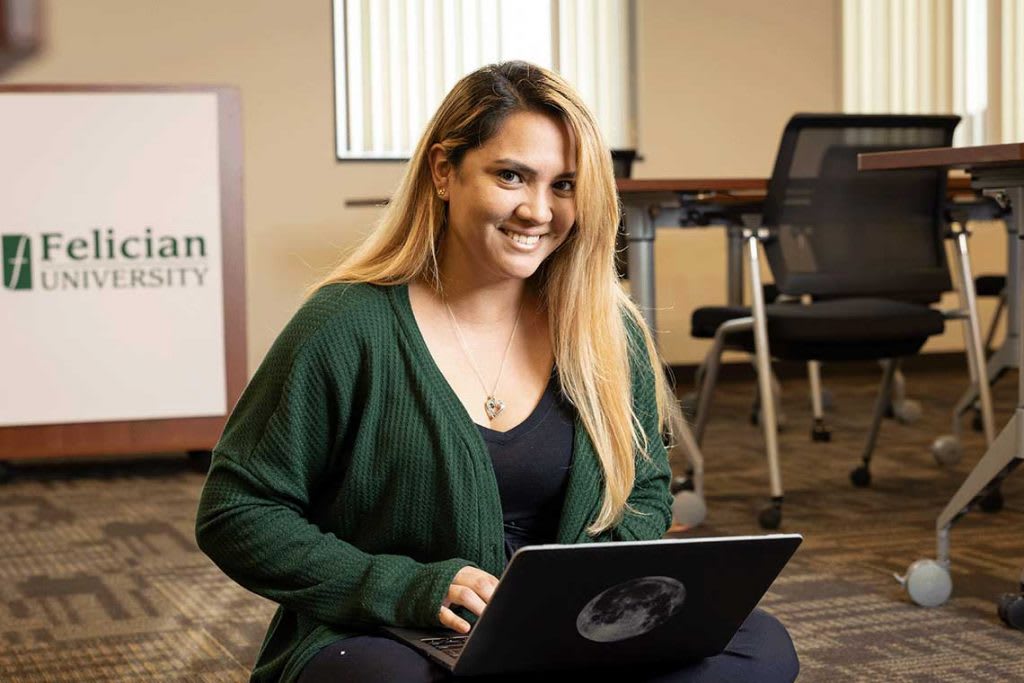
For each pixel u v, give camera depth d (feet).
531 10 21.84
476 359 4.60
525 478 4.53
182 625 8.64
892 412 18.51
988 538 10.83
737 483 13.74
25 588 9.78
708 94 22.85
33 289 14.39
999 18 23.35
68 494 14.11
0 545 11.43
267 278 20.98
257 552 4.34
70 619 8.84
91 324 14.56
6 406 14.38
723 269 23.08
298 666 4.21
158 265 14.71
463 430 4.36
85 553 11.03
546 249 4.42
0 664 7.78
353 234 21.25
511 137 4.23
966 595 8.95
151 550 11.10
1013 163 7.99
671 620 3.92
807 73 23.25
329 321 4.40
